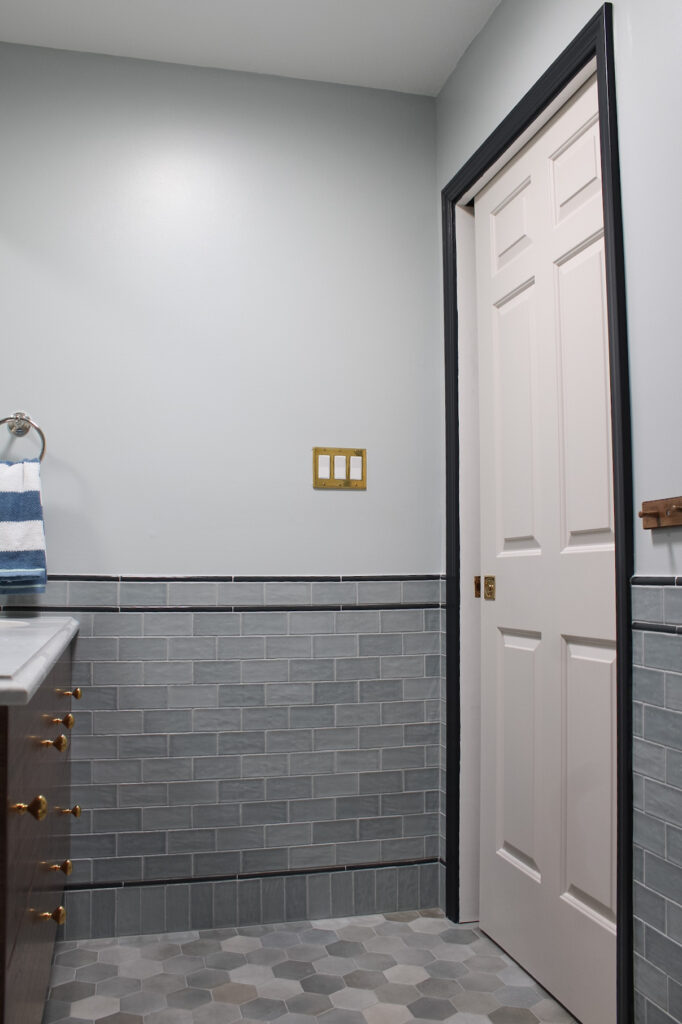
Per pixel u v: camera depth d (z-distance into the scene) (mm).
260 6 2154
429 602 2477
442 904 2406
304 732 2363
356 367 2480
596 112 1768
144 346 2338
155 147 2385
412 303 2537
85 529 2270
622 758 1559
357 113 2541
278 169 2467
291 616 2375
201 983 1944
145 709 2271
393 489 2480
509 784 2141
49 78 2336
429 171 2586
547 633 1966
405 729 2432
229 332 2396
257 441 2395
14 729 1123
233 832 2301
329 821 2363
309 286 2463
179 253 2379
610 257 1614
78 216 2324
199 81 2428
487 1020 1789
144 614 2287
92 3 2141
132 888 2232
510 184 2184
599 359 1765
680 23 1432
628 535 1560
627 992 1534
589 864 1767
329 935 2229
